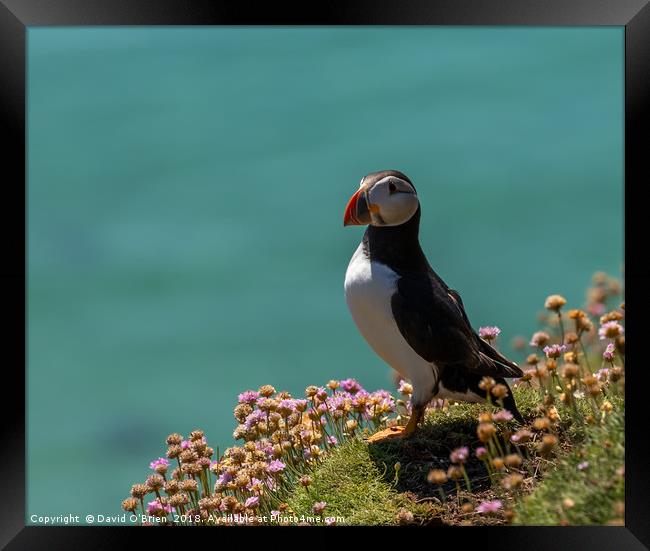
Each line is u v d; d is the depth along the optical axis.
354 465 9.84
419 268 10.49
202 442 9.91
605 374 9.98
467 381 10.09
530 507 8.16
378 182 10.35
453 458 8.36
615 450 8.13
